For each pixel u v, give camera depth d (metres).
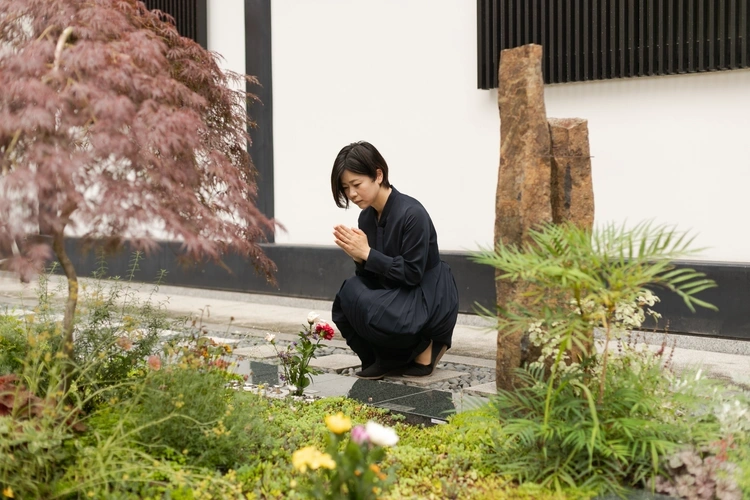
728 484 2.57
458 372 4.95
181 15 9.54
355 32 8.22
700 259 6.21
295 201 8.90
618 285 2.68
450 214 7.65
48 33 2.90
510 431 2.78
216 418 2.92
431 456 3.05
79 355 3.36
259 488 2.67
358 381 4.61
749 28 5.77
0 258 2.56
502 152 3.45
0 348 3.43
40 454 2.40
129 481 2.54
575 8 6.64
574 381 2.85
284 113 8.91
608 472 2.71
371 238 4.57
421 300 4.48
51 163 2.48
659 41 6.19
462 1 7.41
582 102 6.79
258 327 7.07
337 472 2.13
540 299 3.11
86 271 10.55
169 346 3.40
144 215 2.56
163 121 2.69
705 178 6.18
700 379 3.04
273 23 8.91
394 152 8.02
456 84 7.51
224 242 3.05
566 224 3.22
